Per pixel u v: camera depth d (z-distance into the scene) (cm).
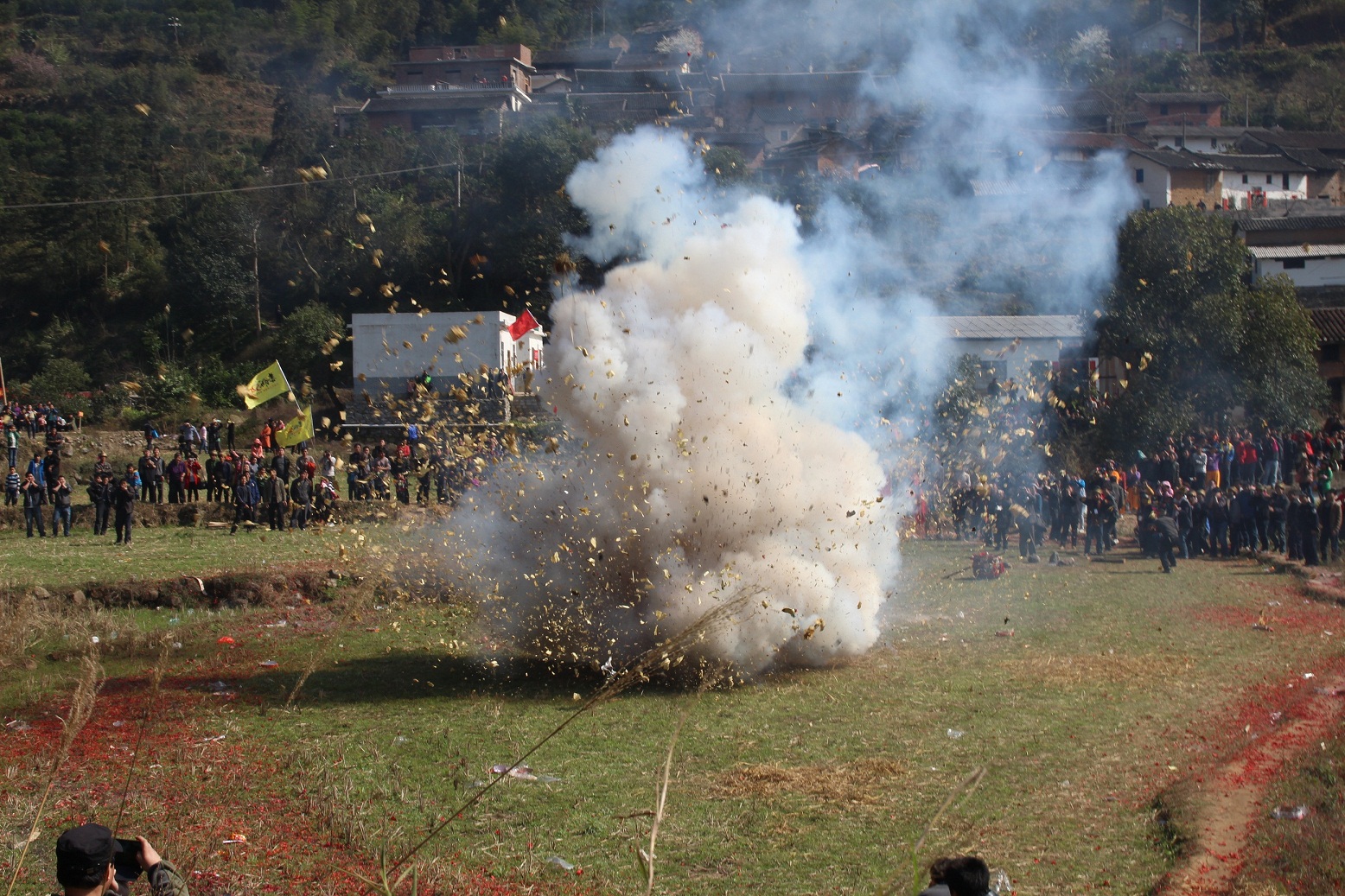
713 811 1105
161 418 5522
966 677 1648
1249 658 1759
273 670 1736
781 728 1391
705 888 930
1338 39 12225
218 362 6494
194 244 7394
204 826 1060
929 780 1190
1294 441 3866
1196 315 4119
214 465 3478
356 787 1179
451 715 1464
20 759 1273
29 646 1878
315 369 6356
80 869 582
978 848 1006
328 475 3372
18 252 8006
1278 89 11150
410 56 9231
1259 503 2988
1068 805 1113
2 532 3091
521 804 1133
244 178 7738
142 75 10700
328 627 2055
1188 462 3638
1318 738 1302
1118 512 3169
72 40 11550
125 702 1540
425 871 960
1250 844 993
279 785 1195
